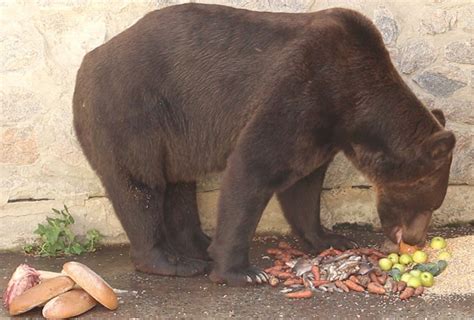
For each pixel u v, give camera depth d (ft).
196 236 22.74
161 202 21.22
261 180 19.77
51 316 18.19
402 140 19.95
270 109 19.60
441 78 23.73
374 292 19.62
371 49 20.06
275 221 24.20
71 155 23.06
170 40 20.52
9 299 18.85
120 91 20.33
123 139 20.49
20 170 22.99
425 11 23.52
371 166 20.36
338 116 19.83
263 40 20.15
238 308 18.90
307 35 19.81
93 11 22.72
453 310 18.71
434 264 20.48
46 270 21.58
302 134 19.62
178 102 20.58
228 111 20.36
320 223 22.88
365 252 21.43
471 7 23.47
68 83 22.85
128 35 20.75
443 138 19.22
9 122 22.75
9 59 22.49
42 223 23.29
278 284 20.26
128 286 20.36
